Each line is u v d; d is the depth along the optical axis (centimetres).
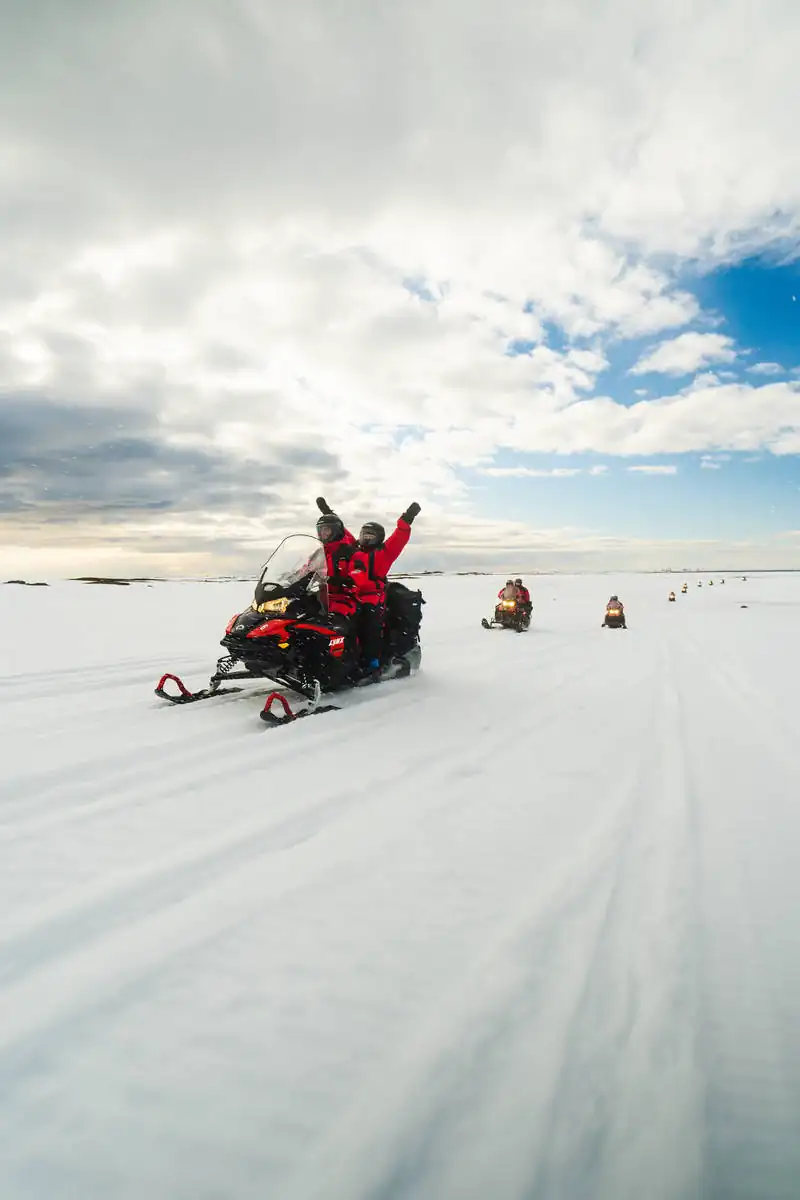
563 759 377
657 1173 111
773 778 342
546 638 1249
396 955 176
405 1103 125
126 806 283
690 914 201
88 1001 154
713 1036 147
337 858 238
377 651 600
